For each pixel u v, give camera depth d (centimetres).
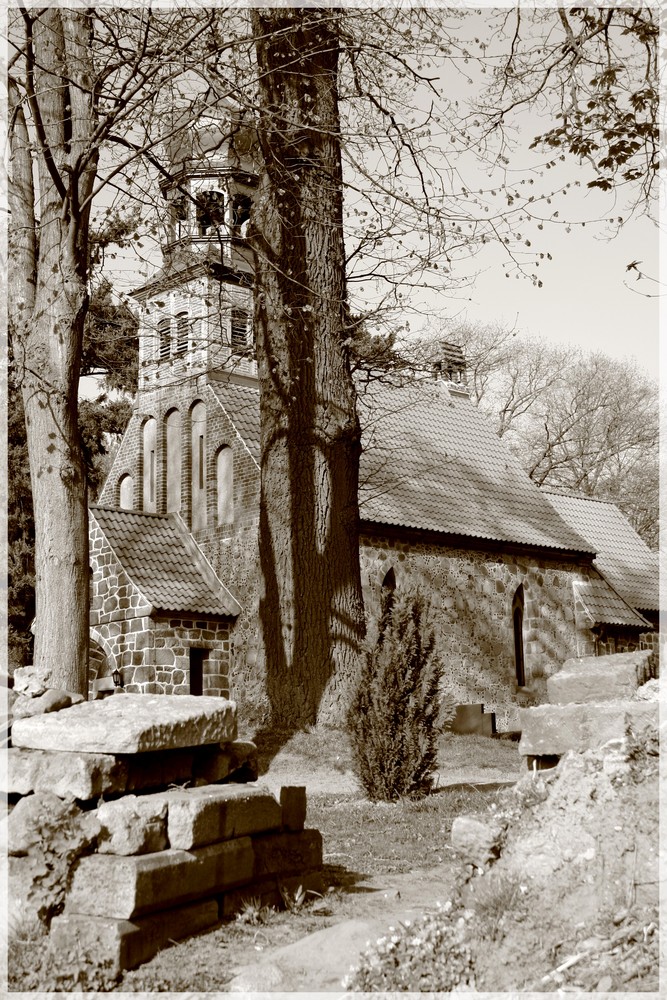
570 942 516
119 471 3058
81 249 1262
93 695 2447
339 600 1606
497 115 1297
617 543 3544
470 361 2233
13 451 2825
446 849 864
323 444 1641
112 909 539
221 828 607
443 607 2652
